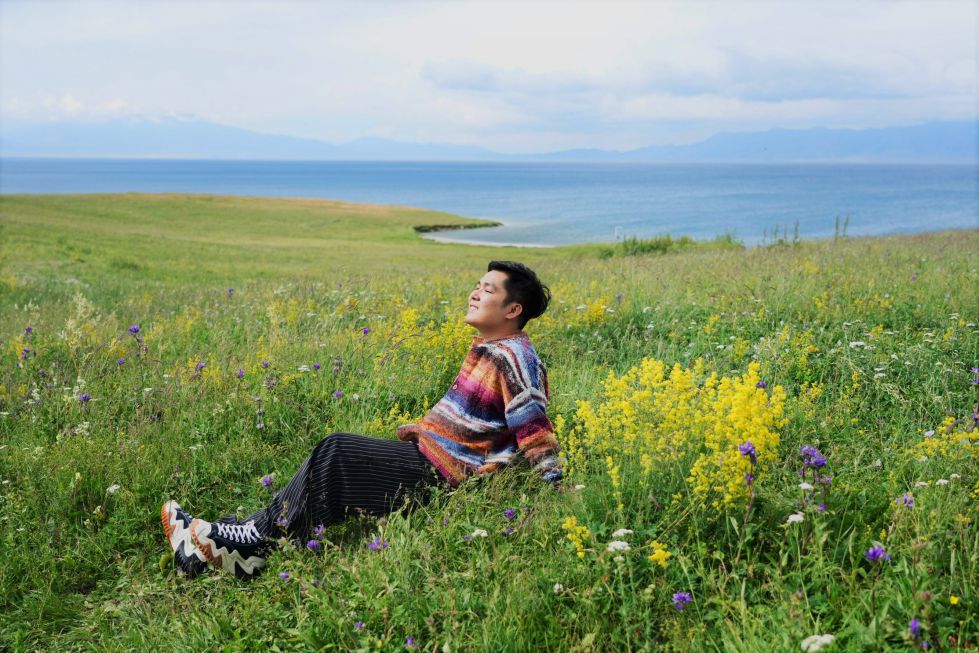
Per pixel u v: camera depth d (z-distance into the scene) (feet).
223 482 13.23
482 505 10.75
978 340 17.43
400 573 9.13
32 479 12.57
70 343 19.11
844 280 24.89
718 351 18.93
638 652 7.74
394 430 14.07
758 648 7.25
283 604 9.59
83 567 11.12
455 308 22.54
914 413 13.78
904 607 7.48
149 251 103.14
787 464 10.40
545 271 40.83
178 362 18.44
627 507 9.62
